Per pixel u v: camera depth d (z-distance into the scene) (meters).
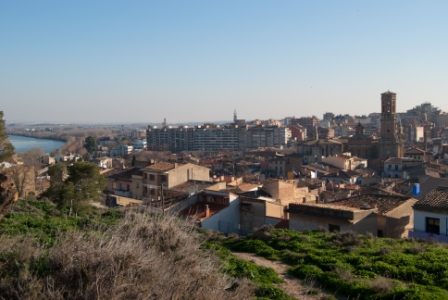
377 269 23.50
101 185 43.25
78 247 14.80
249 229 45.19
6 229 24.86
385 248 27.12
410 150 159.00
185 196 52.62
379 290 19.98
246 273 22.55
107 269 13.74
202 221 43.44
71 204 40.00
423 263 23.94
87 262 14.01
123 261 14.25
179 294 13.72
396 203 40.22
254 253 29.41
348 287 20.88
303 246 29.39
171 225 21.00
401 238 34.84
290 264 26.16
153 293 13.25
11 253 16.02
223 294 14.92
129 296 12.84
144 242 18.31
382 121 172.62
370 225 37.00
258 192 54.62
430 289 20.12
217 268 19.69
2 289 13.27
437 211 34.94
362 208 38.66
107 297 12.66
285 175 135.88
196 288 14.48
